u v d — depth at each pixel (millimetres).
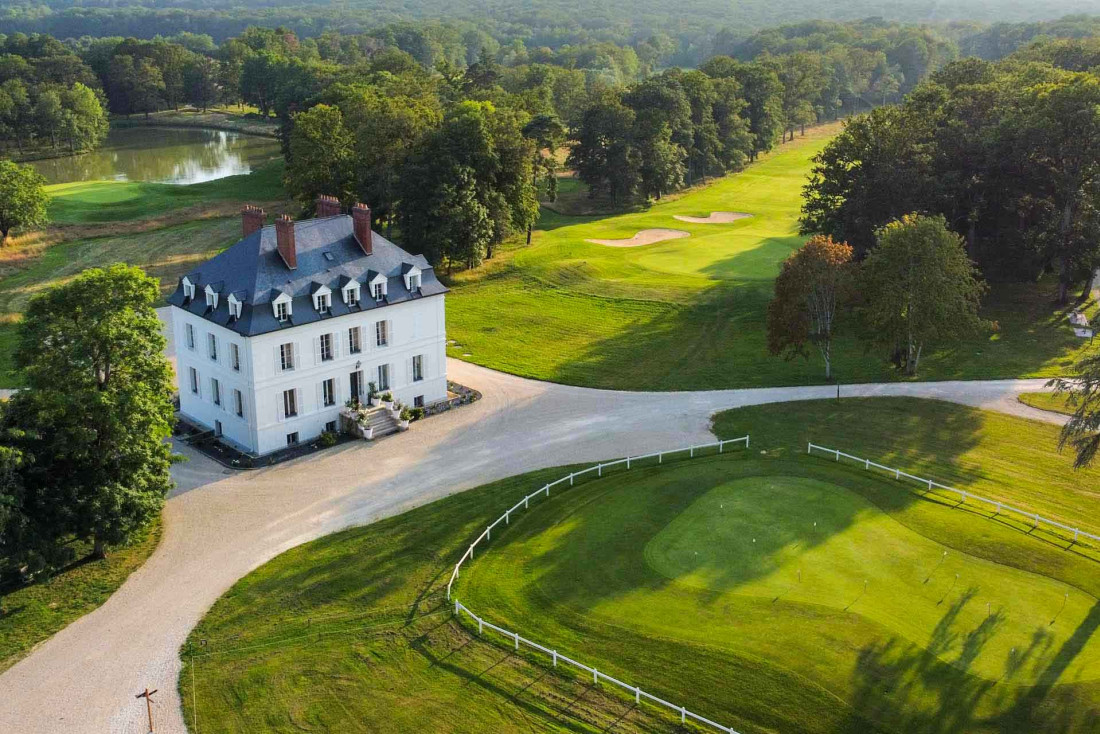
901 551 55594
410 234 112562
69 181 182375
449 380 86312
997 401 81250
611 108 158875
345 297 73188
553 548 56500
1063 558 55062
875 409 79625
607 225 145000
